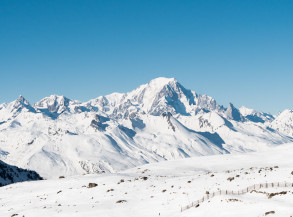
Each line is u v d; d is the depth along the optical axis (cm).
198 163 16938
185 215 6569
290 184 7556
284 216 5309
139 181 10538
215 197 6888
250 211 5816
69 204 8731
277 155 16625
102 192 9538
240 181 8669
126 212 7644
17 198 10200
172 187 9125
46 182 12056
